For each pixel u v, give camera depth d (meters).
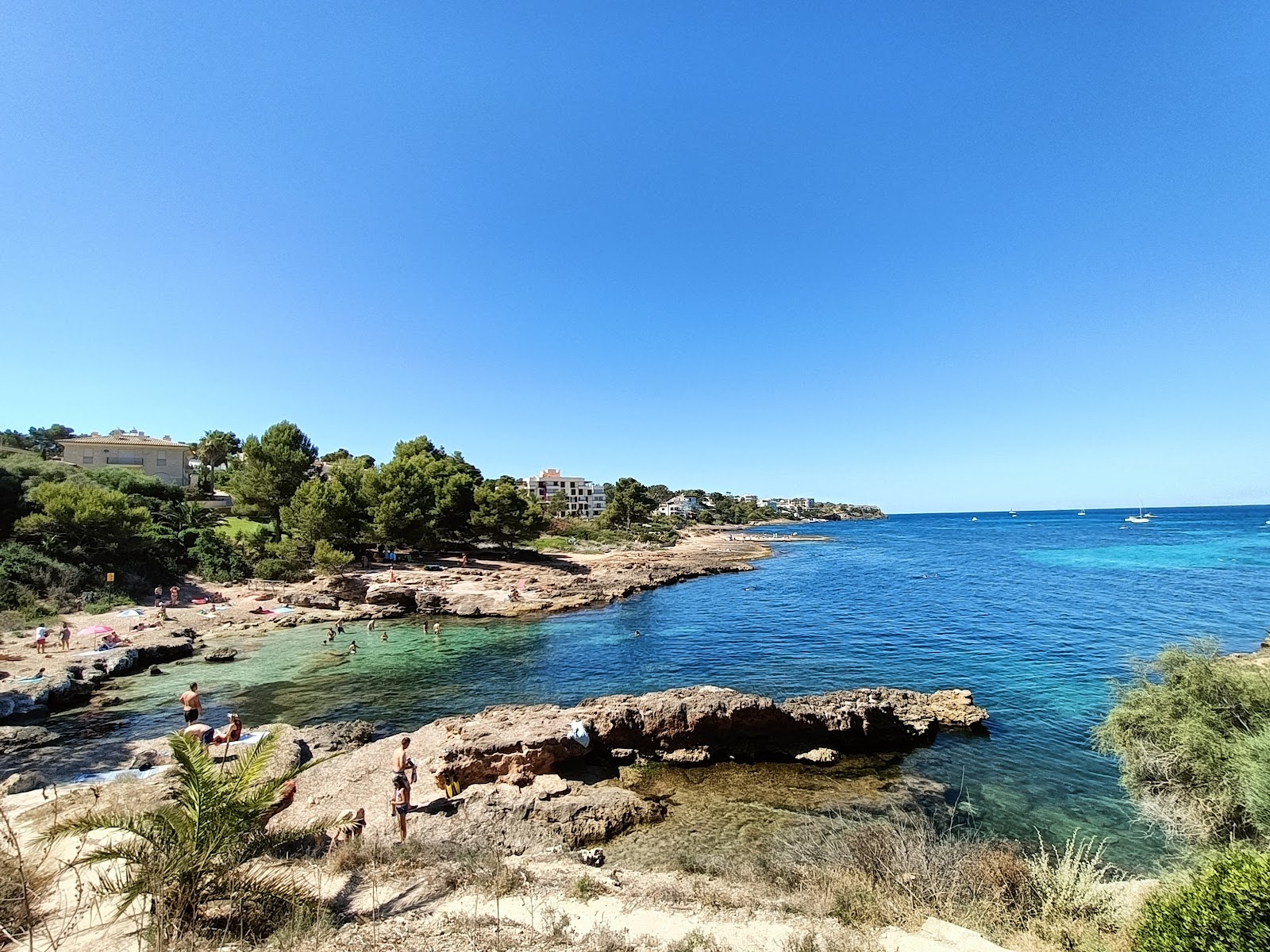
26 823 13.17
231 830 8.15
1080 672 29.98
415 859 11.78
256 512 67.31
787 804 17.42
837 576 73.62
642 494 157.00
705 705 21.12
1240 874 6.59
